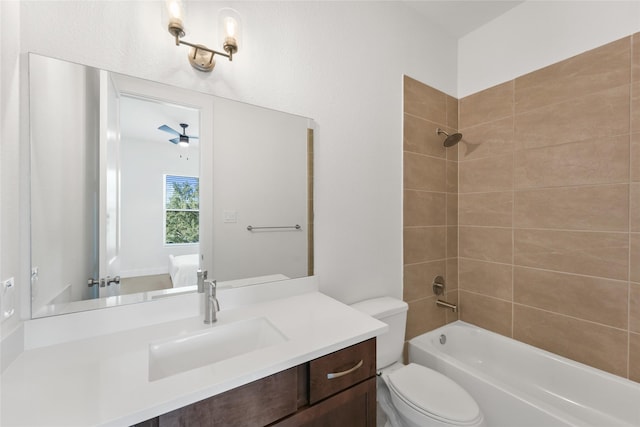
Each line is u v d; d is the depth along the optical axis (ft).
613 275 4.83
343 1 5.17
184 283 3.76
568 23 5.33
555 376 5.29
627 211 4.66
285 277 4.59
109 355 2.68
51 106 2.95
